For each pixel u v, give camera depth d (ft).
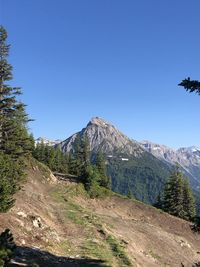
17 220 93.45
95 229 123.44
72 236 109.70
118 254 98.17
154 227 173.68
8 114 142.51
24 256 71.82
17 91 139.54
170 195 266.98
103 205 222.28
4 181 91.04
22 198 130.93
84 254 90.94
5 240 40.45
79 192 222.48
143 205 233.76
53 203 164.35
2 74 137.28
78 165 323.57
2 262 39.14
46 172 241.76
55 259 77.92
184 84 39.37
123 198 239.91
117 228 143.23
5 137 144.05
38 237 91.30
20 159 149.59
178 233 194.49
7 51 136.87
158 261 119.14
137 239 136.98
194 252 156.46
